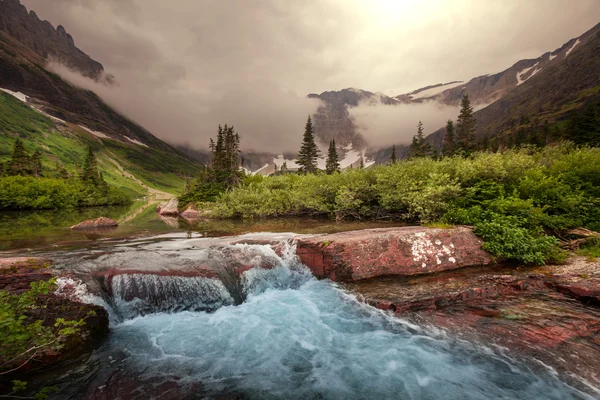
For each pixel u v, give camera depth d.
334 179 24.12
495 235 10.67
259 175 49.59
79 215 40.44
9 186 53.00
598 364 5.21
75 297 7.41
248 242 12.99
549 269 9.23
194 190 46.78
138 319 8.09
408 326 7.01
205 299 8.83
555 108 181.88
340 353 6.39
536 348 5.75
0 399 5.02
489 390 5.10
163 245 13.80
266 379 5.67
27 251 12.38
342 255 9.95
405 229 11.89
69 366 5.96
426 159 20.36
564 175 13.99
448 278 9.14
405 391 5.23
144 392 5.29
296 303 8.81
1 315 4.16
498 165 14.93
